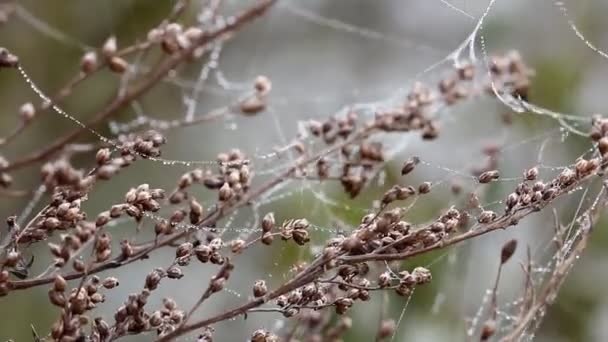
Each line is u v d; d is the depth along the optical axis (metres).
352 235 0.62
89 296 0.62
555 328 0.92
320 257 0.62
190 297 0.92
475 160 0.83
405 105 0.72
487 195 0.79
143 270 0.92
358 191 0.70
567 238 0.70
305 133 0.71
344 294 0.67
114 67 0.65
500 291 0.86
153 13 0.91
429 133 0.72
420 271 0.62
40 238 0.63
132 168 0.89
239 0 0.83
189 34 0.66
